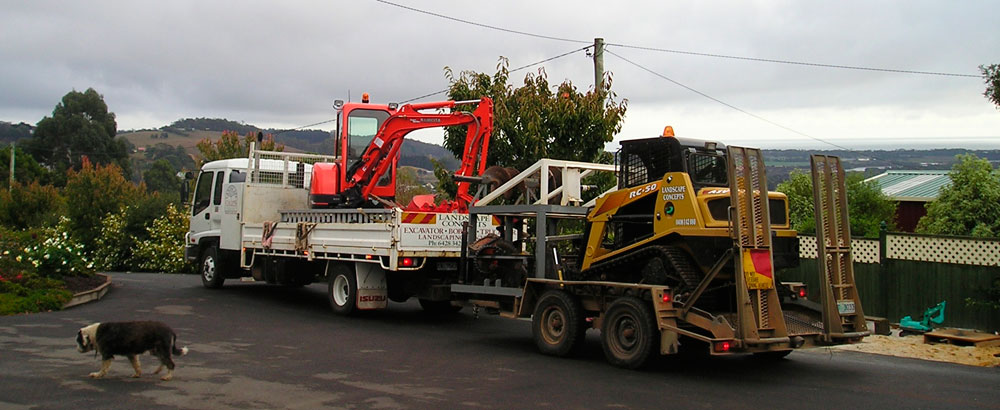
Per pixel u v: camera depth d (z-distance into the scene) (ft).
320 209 46.88
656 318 29.09
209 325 39.99
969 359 34.73
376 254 40.81
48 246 52.37
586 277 33.91
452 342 36.70
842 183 31.55
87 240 100.73
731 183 27.99
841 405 24.63
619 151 33.71
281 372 28.43
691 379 28.60
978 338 37.78
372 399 24.36
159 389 25.18
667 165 31.01
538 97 55.11
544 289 34.83
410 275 43.60
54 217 108.99
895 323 44.88
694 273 29.32
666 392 26.17
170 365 26.66
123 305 47.24
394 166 49.14
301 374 28.12
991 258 41.11
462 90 58.13
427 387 26.32
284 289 59.11
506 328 42.39
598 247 33.37
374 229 41.04
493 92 57.62
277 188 53.72
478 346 35.65
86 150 215.92
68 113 220.02
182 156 331.98
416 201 45.42
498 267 38.06
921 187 93.50
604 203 33.35
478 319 46.09
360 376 27.99
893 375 30.19
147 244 90.48
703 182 30.73
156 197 98.89
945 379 29.45
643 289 29.66
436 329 41.19
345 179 47.32
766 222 28.78
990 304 39.99
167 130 425.28
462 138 58.34
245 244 52.11
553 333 33.68
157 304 48.08
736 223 27.86
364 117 49.01
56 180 197.16
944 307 41.73
